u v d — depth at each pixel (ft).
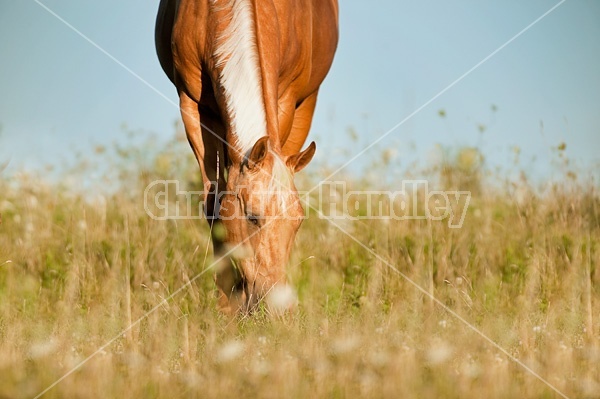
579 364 25.95
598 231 41.45
